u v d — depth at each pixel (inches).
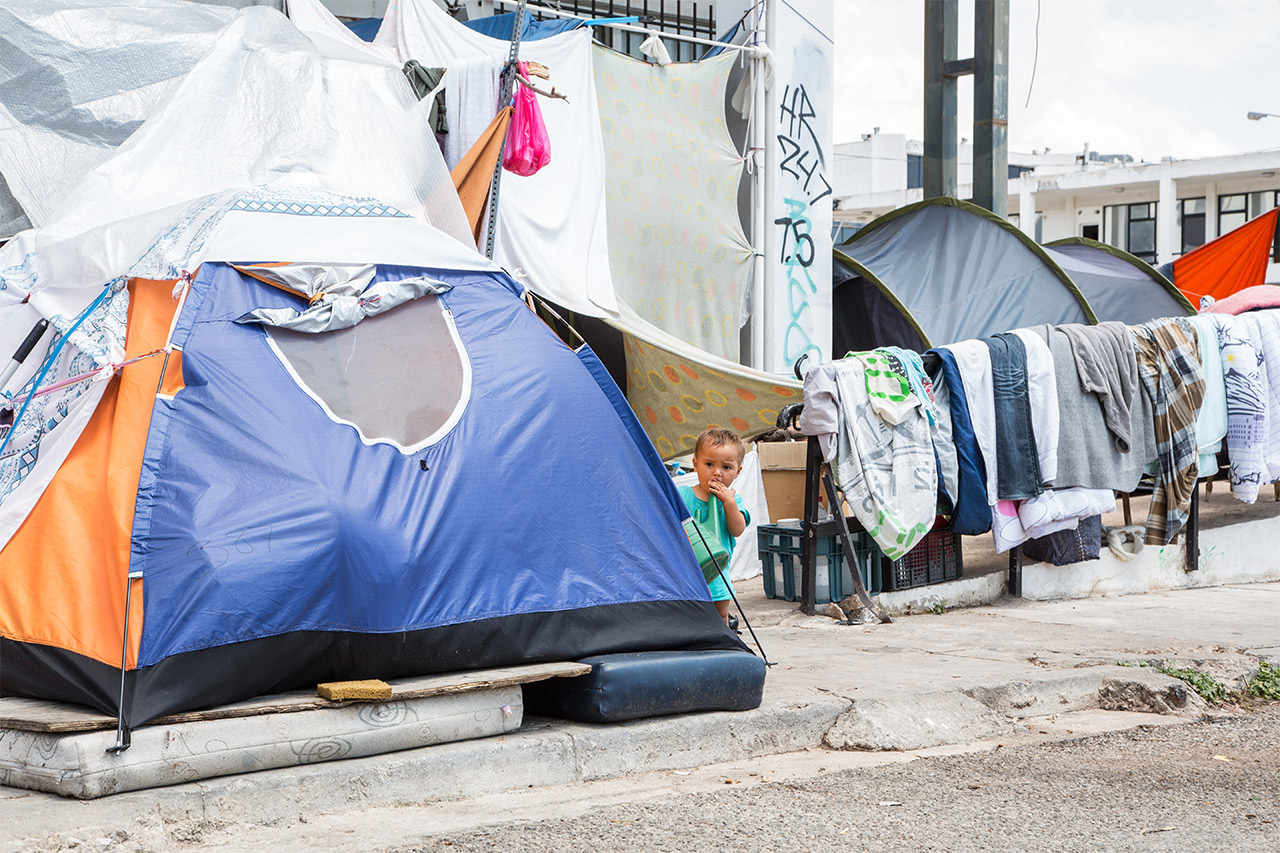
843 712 205.9
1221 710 237.9
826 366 304.7
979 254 464.4
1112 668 247.1
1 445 184.7
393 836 146.7
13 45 258.4
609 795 169.2
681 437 345.7
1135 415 353.7
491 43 334.0
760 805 162.9
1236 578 406.3
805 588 316.5
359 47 307.1
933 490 309.3
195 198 207.6
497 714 176.6
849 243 503.5
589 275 334.3
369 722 164.7
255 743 156.0
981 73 565.6
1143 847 145.6
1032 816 158.6
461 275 211.8
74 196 217.6
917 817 157.3
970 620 316.2
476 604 178.9
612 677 183.6
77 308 194.2
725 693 195.2
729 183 388.8
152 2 276.8
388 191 233.6
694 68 385.1
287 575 162.6
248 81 236.5
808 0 411.2
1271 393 384.8
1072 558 351.9
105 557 160.9
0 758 153.9
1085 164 1788.9
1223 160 1438.2
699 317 382.6
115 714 151.0
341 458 175.6
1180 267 689.6
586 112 344.5
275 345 184.4
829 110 419.8
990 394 321.7
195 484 165.5
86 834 135.2
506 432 192.5
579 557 192.5
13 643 163.5
